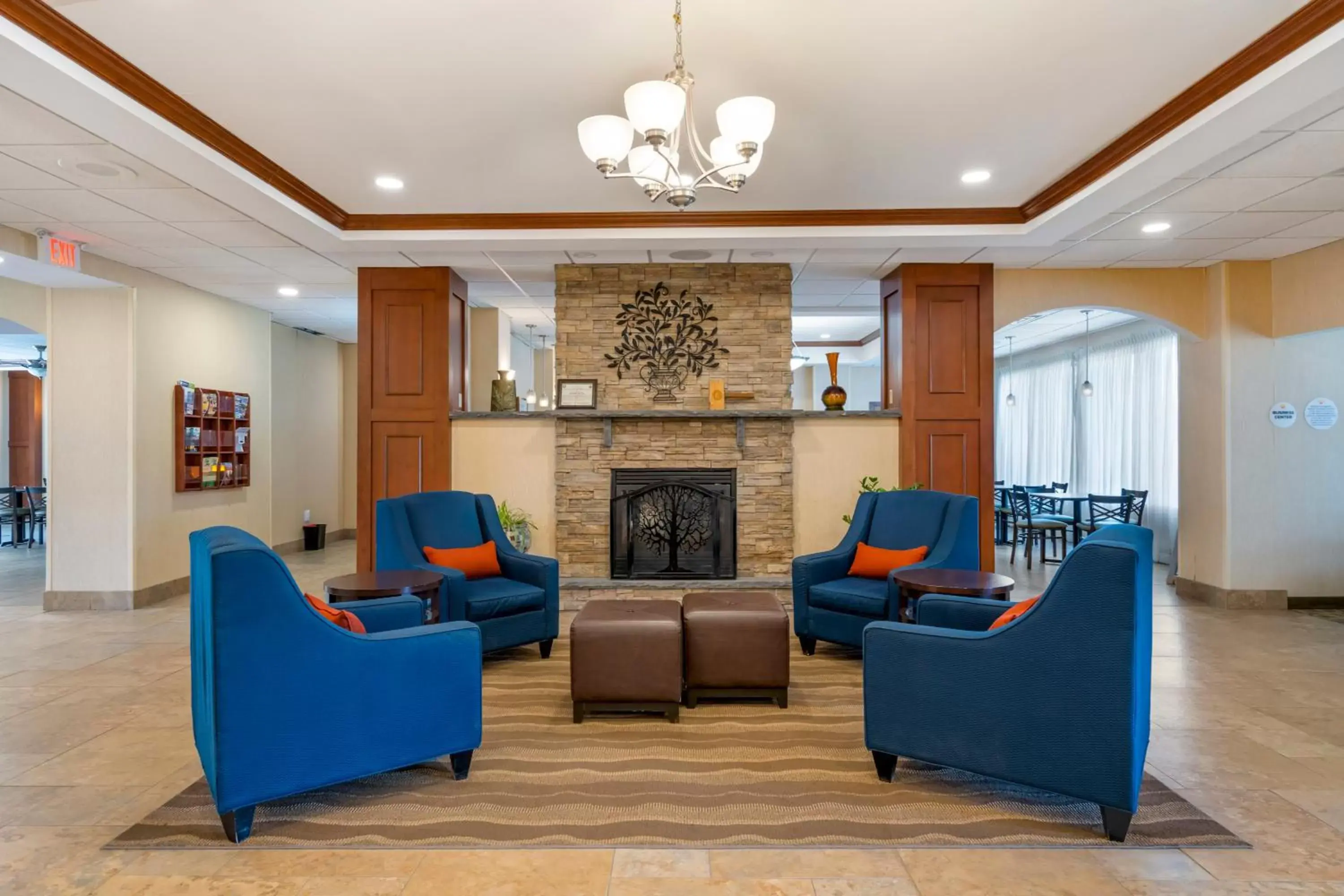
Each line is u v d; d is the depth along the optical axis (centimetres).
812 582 444
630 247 525
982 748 248
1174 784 272
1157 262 592
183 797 259
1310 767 288
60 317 583
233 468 697
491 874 213
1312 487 593
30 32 260
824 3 259
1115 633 226
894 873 214
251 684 226
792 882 209
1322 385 593
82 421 582
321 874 213
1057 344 1034
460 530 473
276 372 873
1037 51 292
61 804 256
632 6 259
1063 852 225
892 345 616
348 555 874
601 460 588
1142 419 855
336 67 302
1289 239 526
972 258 567
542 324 886
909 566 418
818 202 477
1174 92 327
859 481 595
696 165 404
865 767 286
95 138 337
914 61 299
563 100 332
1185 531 640
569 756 296
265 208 431
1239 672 414
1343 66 272
